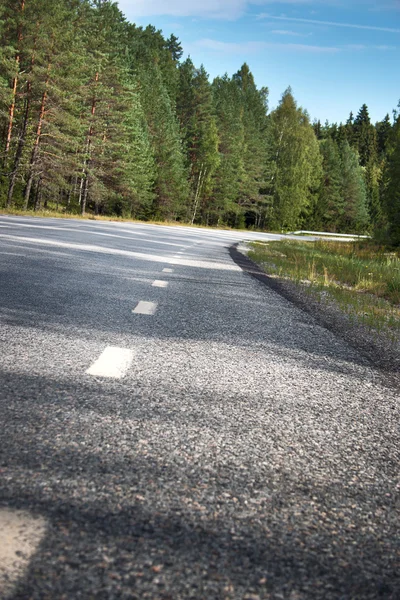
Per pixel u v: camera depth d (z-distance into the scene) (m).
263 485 2.03
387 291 12.59
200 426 2.61
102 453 2.13
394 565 1.58
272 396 3.33
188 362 3.91
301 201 93.44
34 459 2.00
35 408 2.57
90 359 3.62
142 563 1.43
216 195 82.69
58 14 39.72
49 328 4.41
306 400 3.35
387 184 47.72
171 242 22.05
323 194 114.25
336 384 3.88
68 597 1.26
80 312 5.24
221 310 6.63
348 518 1.85
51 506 1.67
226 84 104.62
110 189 57.25
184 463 2.14
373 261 24.36
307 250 29.70
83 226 25.78
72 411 2.59
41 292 6.08
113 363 3.57
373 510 1.94
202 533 1.62
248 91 107.38
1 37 38.16
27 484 1.79
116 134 54.81
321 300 9.35
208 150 80.62
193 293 7.75
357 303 9.38
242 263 15.73
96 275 8.21
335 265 18.97
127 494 1.81
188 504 1.79
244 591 1.37
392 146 48.12
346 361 4.74
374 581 1.48
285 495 1.97
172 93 86.25
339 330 6.40
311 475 2.20
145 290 7.34
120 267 9.81
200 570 1.43
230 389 3.36
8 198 40.34
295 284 11.67
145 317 5.44
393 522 1.87
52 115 41.16
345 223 125.44
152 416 2.66
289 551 1.58
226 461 2.22
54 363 3.41
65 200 62.81
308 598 1.37
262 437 2.57
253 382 3.61
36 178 43.94
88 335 4.34
